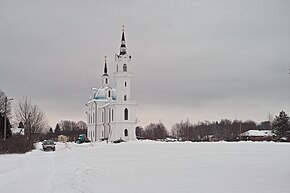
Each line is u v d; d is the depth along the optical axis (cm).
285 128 12169
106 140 11656
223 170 2414
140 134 16575
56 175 2278
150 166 2761
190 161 3150
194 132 15850
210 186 1755
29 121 8069
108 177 2148
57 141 14450
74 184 1875
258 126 16850
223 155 3862
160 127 16138
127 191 1647
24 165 2998
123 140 11175
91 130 14350
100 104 13988
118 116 12219
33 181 1986
